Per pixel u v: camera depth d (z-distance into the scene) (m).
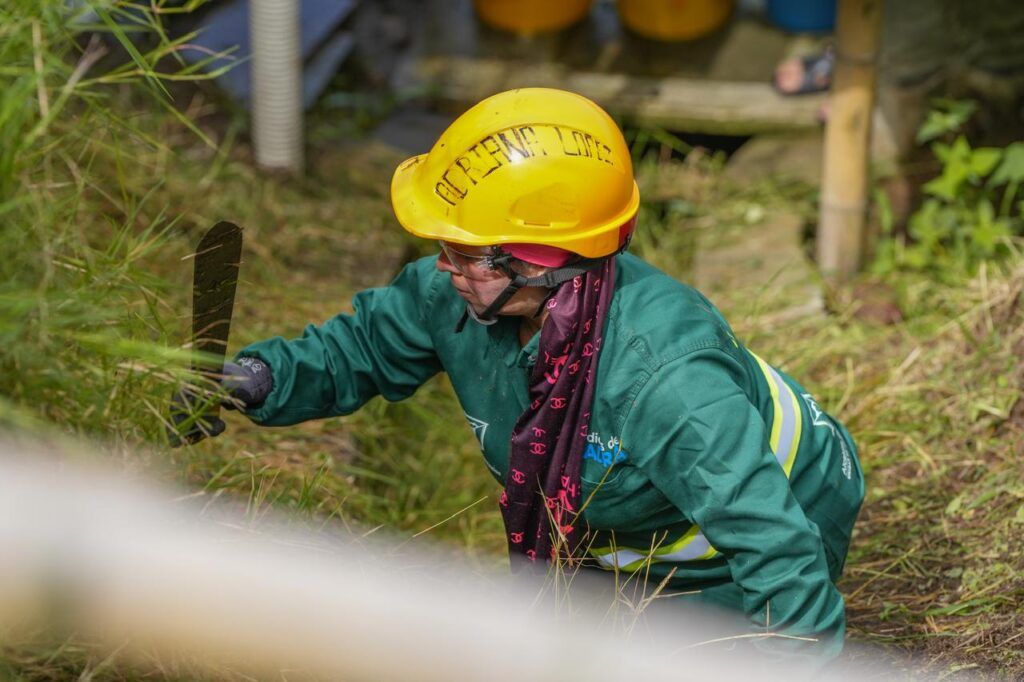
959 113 13.56
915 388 10.28
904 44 16.11
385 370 6.59
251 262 11.38
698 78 16.44
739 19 16.59
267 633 5.34
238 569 5.34
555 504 6.01
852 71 11.94
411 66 16.39
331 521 7.34
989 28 15.89
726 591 6.43
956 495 9.05
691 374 5.57
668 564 6.40
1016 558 8.10
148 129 12.09
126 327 6.07
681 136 16.52
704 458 5.52
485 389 6.20
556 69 16.50
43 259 5.32
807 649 5.54
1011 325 10.41
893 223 13.82
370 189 13.62
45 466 5.32
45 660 5.36
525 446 5.94
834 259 12.57
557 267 5.66
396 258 12.29
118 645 5.27
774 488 5.54
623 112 16.02
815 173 14.75
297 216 12.59
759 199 14.35
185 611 5.11
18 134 5.29
